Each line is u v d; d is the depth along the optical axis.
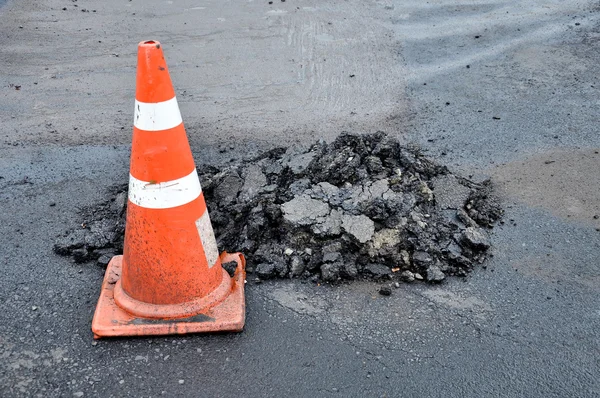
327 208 3.67
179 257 2.92
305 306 3.18
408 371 2.77
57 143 4.95
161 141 2.76
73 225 3.87
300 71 6.40
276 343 2.91
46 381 2.66
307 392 2.64
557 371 2.79
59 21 7.50
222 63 6.53
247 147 4.93
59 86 5.94
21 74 6.14
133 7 8.07
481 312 3.17
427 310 3.18
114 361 2.78
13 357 2.78
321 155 4.19
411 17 7.91
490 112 5.62
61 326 2.98
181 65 6.46
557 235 3.86
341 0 8.46
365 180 3.92
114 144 4.98
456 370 2.78
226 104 5.70
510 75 6.34
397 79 6.27
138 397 2.59
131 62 6.50
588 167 4.69
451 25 7.65
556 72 6.37
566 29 7.40
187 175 2.88
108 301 3.07
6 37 6.96
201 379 2.69
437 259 3.51
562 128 5.31
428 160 4.41
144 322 2.93
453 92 6.00
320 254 3.48
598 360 2.85
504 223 3.98
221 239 3.60
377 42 7.12
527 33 7.34
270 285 3.33
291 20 7.71
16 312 3.07
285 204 3.70
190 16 7.80
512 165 4.73
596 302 3.26
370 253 3.48
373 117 5.52
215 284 3.10
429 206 3.91
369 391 2.66
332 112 5.60
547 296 3.30
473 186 4.27
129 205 2.92
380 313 3.15
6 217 3.93
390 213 3.64
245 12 7.95
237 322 2.94
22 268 3.42
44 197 4.18
